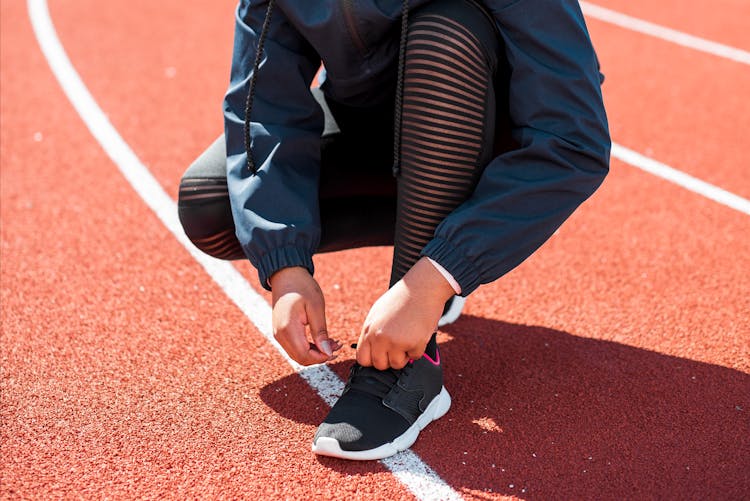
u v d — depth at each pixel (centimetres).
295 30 165
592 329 213
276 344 208
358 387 166
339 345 157
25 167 333
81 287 238
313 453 165
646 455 164
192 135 368
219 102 412
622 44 515
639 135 365
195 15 585
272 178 160
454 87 148
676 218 284
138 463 162
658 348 204
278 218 159
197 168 183
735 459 162
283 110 167
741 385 188
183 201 181
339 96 172
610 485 155
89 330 214
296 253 156
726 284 237
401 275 161
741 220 283
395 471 159
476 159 154
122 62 479
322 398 184
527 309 224
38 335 212
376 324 147
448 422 174
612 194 305
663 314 221
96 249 263
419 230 156
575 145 146
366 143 191
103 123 383
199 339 210
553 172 146
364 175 192
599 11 600
